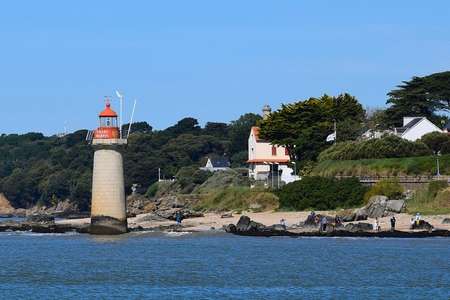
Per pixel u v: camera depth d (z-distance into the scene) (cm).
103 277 18088
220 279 17638
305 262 19938
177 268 19275
